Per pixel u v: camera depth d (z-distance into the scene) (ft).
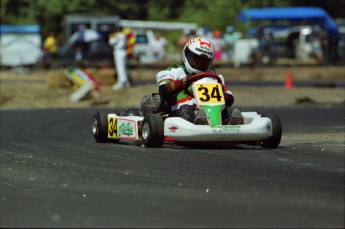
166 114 127.24
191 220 70.03
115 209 74.64
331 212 73.41
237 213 72.84
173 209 74.59
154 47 553.64
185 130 115.85
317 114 201.57
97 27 577.43
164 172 97.19
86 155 116.26
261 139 120.88
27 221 69.67
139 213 72.84
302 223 69.00
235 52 550.77
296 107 233.35
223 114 123.65
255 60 499.51
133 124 125.59
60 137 148.77
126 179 91.91
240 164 104.17
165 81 125.18
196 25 607.78
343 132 153.48
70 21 577.43
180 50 640.99
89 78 274.98
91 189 85.25
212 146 125.29
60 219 70.44
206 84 122.42
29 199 79.71
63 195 81.82
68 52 526.57
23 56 505.66
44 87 314.35
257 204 76.89
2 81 356.79
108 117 135.74
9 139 146.20
